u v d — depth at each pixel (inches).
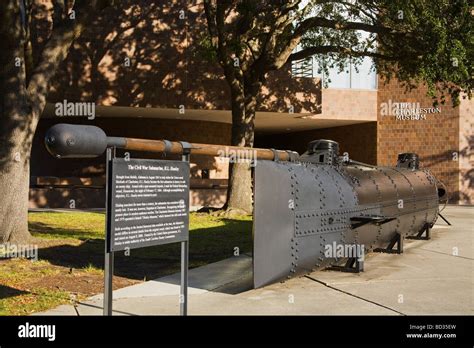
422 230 489.4
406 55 654.5
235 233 537.0
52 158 1031.6
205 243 466.9
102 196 866.8
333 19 716.0
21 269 323.9
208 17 667.4
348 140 1175.0
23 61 416.5
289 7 636.7
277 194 262.7
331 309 243.6
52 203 848.9
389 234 395.2
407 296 270.7
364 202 344.5
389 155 1088.8
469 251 419.5
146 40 823.1
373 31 643.5
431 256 395.9
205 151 215.3
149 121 1011.9
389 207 386.3
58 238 457.7
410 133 1073.5
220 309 242.1
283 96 902.4
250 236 514.3
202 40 738.8
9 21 398.3
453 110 1041.5
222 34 650.2
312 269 292.8
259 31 695.7
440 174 1054.4
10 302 246.1
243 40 665.6
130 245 175.3
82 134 159.8
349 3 668.1
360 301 259.3
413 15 566.6
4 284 283.6
